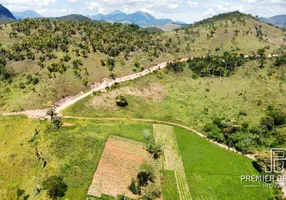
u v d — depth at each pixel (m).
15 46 182.62
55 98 134.88
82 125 108.50
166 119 132.12
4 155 95.12
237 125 118.44
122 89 147.38
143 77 168.38
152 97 151.12
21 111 125.50
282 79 176.38
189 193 85.75
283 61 197.88
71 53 184.12
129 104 137.88
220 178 93.31
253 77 184.12
